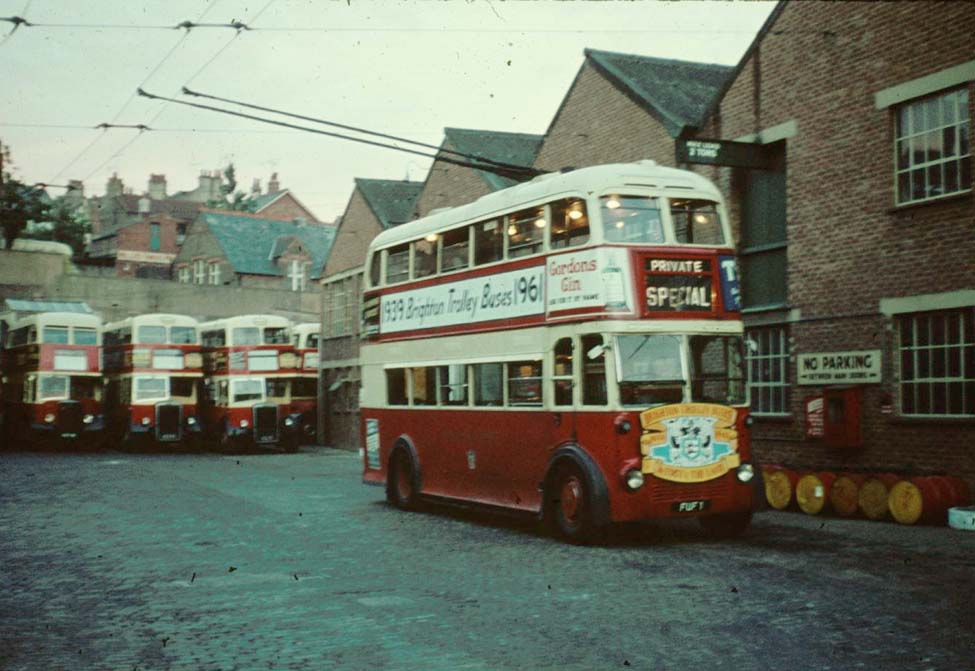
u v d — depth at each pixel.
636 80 23.81
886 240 16.77
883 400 16.66
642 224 13.83
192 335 40.50
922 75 16.19
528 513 14.84
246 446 42.31
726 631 8.36
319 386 43.47
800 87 18.58
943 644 7.85
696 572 11.28
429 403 17.86
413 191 39.50
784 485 17.31
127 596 10.20
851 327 17.34
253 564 12.16
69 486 23.33
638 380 13.38
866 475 15.95
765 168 19.45
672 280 13.76
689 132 21.17
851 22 17.55
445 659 7.58
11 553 13.15
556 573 11.35
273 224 68.75
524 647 7.93
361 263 38.81
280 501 19.95
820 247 18.02
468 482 16.58
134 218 89.81
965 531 14.46
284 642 8.16
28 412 38.91
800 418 18.31
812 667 7.22
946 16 15.82
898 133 16.78
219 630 8.63
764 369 19.47
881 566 11.54
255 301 57.03
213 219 66.62
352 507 18.86
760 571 11.28
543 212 14.82
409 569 11.73
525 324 15.07
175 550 13.34
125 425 39.81
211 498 20.55
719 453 13.68
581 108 24.84
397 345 19.03
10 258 51.81
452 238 17.34
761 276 19.62
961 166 15.70
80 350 39.06
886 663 7.30
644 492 13.20
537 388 14.82
